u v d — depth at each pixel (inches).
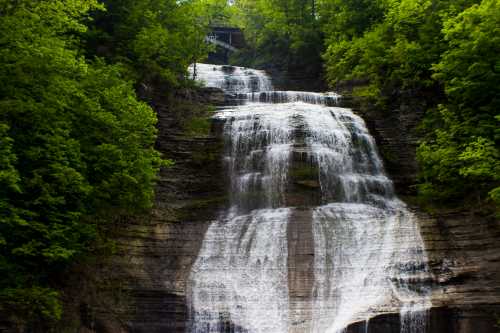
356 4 1755.7
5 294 731.4
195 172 1228.5
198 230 1040.8
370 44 1481.3
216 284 955.3
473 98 1067.9
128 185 912.9
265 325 901.8
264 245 1002.1
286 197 1168.8
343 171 1237.7
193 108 1432.1
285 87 1943.9
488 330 837.2
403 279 919.0
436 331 835.4
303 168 1195.9
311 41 1961.1
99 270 909.8
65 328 815.7
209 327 901.2
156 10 1497.3
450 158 1032.8
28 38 806.5
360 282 932.6
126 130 920.9
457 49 1074.1
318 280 947.3
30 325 772.6
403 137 1346.0
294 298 927.7
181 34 1518.2
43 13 853.2
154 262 974.4
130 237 985.5
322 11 1889.8
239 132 1298.0
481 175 1011.9
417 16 1397.6
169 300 917.8
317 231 1008.9
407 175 1254.3
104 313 871.1
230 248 1007.6
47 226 754.8
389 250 968.3
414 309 843.4
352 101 1497.3
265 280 960.9
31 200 778.2
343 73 1640.0
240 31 2632.9
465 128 1042.1
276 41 2192.4
